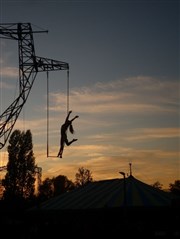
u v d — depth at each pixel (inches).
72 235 1421.0
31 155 2500.0
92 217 1381.6
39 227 1558.8
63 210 1476.4
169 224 1277.1
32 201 2416.3
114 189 1519.4
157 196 1392.7
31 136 2527.1
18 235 1640.0
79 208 1425.9
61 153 901.8
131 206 1302.9
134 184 1526.8
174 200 1291.8
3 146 1338.6
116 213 1327.5
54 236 1480.1
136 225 1288.1
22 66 1343.5
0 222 2036.2
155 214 1289.4
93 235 1357.0
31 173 2468.0
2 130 1341.0
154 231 1274.6
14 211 2319.1
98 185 1667.1
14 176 2436.0
